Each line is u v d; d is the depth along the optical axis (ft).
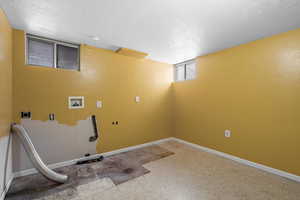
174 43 8.07
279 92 6.70
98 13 5.32
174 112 12.74
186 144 11.52
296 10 4.95
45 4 4.78
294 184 5.99
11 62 6.25
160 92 12.10
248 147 7.80
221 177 6.63
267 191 5.60
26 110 6.70
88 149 8.49
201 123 10.36
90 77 8.57
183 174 6.89
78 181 6.27
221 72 9.09
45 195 5.36
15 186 5.84
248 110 7.79
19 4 4.77
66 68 8.05
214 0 4.49
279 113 6.70
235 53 8.37
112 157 8.93
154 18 5.62
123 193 5.51
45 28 6.47
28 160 6.69
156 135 11.84
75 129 8.05
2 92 5.17
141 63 10.92
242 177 6.61
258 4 4.67
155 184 6.09
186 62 11.87
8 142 5.78
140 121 10.89
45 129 7.20
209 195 5.41
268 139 7.05
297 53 6.17
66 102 7.78
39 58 7.32
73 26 6.29
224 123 8.92
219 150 9.20
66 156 7.78
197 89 10.66
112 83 9.46
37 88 6.98
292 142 6.32
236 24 5.98
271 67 6.95
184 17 5.52
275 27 6.17
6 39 5.59
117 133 9.70
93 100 8.68
